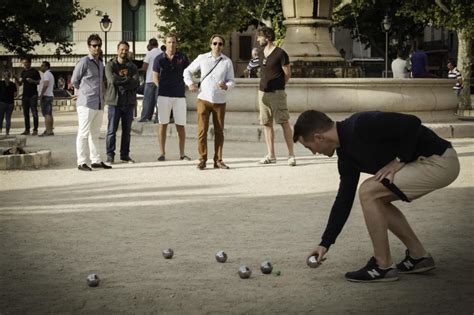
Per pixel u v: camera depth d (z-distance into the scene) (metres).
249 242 8.65
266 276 7.19
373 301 6.37
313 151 6.89
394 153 6.83
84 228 9.51
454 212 10.32
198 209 10.79
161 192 12.36
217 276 7.20
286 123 15.68
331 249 8.23
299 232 9.18
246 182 13.40
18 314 6.12
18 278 7.17
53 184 13.39
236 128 21.22
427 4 45.03
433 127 21.64
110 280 7.08
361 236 8.88
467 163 15.77
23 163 15.62
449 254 7.97
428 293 6.60
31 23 37.84
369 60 67.25
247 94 22.03
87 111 15.19
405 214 10.21
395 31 59.41
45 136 24.69
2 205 11.24
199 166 15.22
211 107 15.11
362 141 6.75
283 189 12.58
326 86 21.83
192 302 6.38
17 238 8.95
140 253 8.16
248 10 46.25
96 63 15.24
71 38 60.22
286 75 15.73
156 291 6.71
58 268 7.53
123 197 11.88
